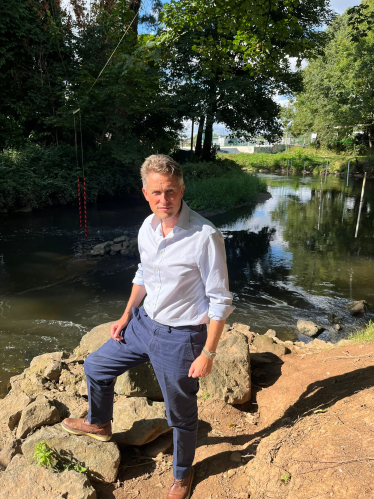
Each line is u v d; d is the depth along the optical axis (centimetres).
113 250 919
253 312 612
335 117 3656
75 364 330
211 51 684
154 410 252
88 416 224
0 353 456
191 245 172
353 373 282
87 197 1703
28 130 1852
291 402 269
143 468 225
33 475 201
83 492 191
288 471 184
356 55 3114
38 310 589
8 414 265
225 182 1889
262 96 2455
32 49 1733
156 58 718
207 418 269
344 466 171
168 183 168
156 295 184
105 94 1611
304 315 604
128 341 199
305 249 1030
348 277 794
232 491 196
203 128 2930
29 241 1027
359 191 2478
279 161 4462
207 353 177
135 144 1942
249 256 958
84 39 1775
